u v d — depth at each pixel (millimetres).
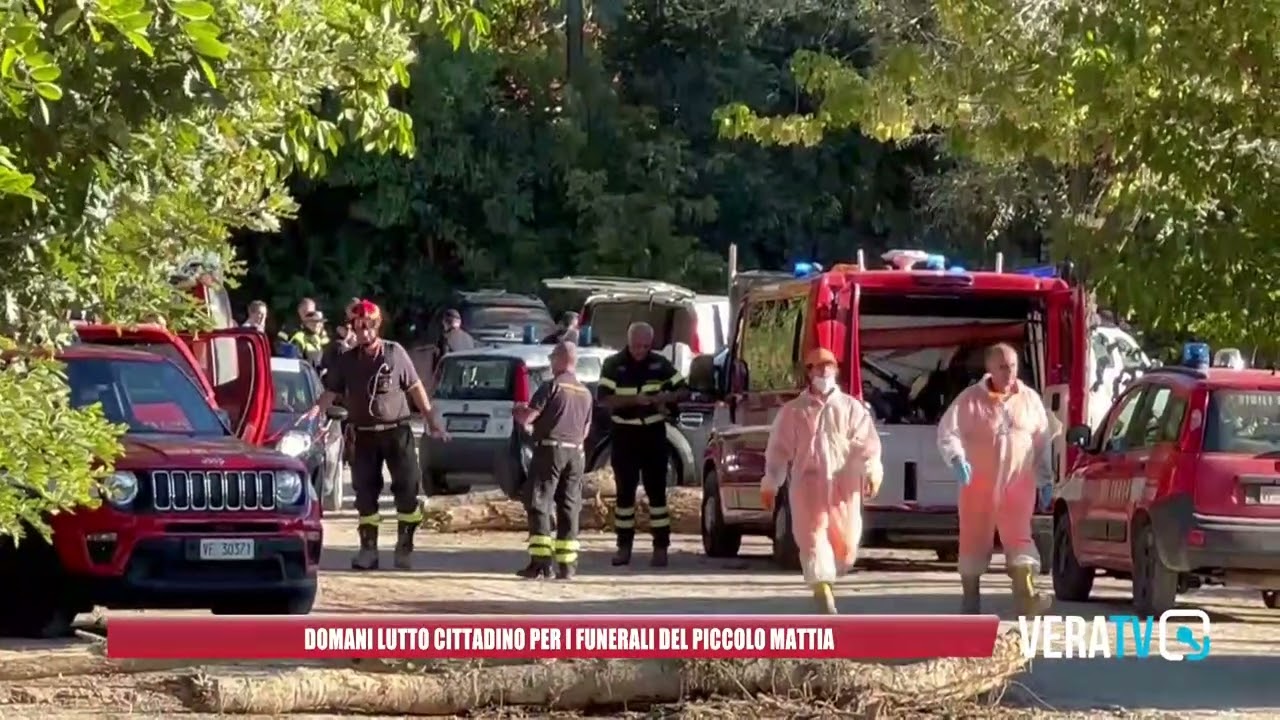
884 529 50062
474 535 60781
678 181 117812
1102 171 59250
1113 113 33500
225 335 42656
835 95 68125
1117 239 33281
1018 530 39406
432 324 110625
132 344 41906
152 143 20844
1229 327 32562
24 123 19797
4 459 20625
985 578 51750
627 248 115812
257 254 120188
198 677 28453
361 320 49219
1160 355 71000
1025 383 52375
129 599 35312
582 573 49969
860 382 49250
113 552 35031
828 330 49094
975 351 52656
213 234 24250
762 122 74938
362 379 49188
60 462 21203
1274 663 35750
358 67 24719
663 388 52000
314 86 24016
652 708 28578
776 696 28688
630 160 117938
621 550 52312
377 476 49594
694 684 28781
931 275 50156
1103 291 33250
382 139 26156
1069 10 34094
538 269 118188
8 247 20828
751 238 119375
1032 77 54875
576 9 119875
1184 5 32188
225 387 42656
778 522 51062
